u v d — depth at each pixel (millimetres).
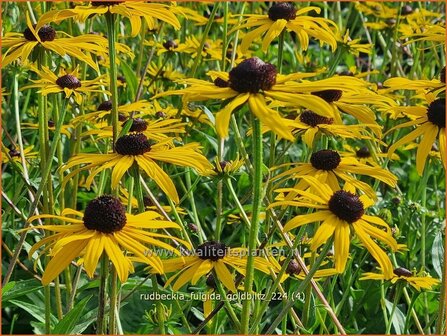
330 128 578
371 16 1104
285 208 560
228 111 446
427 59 1015
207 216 840
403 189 921
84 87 635
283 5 644
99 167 531
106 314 572
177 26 583
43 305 693
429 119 550
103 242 469
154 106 763
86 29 799
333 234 489
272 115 447
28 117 922
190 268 522
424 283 602
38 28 581
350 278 637
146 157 531
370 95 566
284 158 782
